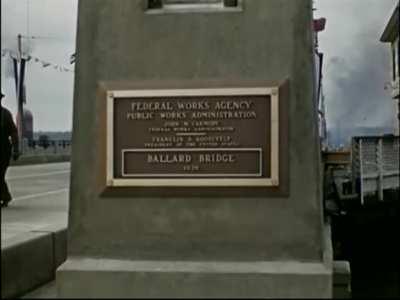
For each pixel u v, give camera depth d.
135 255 7.84
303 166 7.68
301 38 7.85
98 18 8.17
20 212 11.80
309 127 7.73
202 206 7.77
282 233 7.63
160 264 7.62
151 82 8.02
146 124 7.99
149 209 7.85
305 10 7.88
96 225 7.92
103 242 7.90
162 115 7.97
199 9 8.04
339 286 8.02
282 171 7.69
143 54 8.09
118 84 8.05
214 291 7.27
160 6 8.20
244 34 7.93
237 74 7.91
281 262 7.58
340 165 12.59
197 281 7.30
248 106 7.83
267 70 7.86
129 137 7.99
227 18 7.96
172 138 7.93
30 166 32.38
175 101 7.95
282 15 7.88
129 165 7.96
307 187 7.65
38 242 8.09
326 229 9.97
